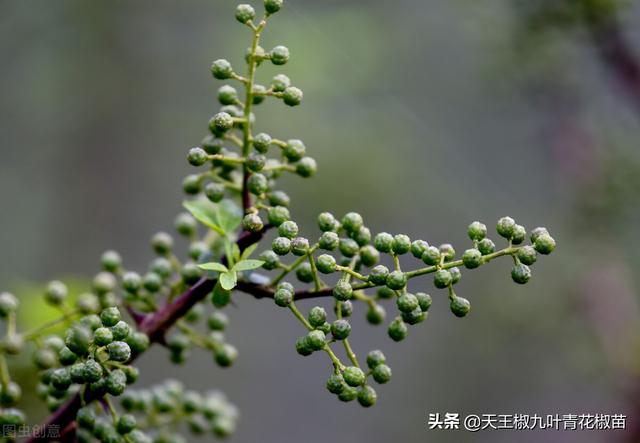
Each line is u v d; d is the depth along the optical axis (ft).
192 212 11.02
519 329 33.24
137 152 40.29
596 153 28.27
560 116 29.35
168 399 13.73
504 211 37.96
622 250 29.27
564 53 28.04
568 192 29.19
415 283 38.60
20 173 38.78
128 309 11.72
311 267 10.16
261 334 42.88
